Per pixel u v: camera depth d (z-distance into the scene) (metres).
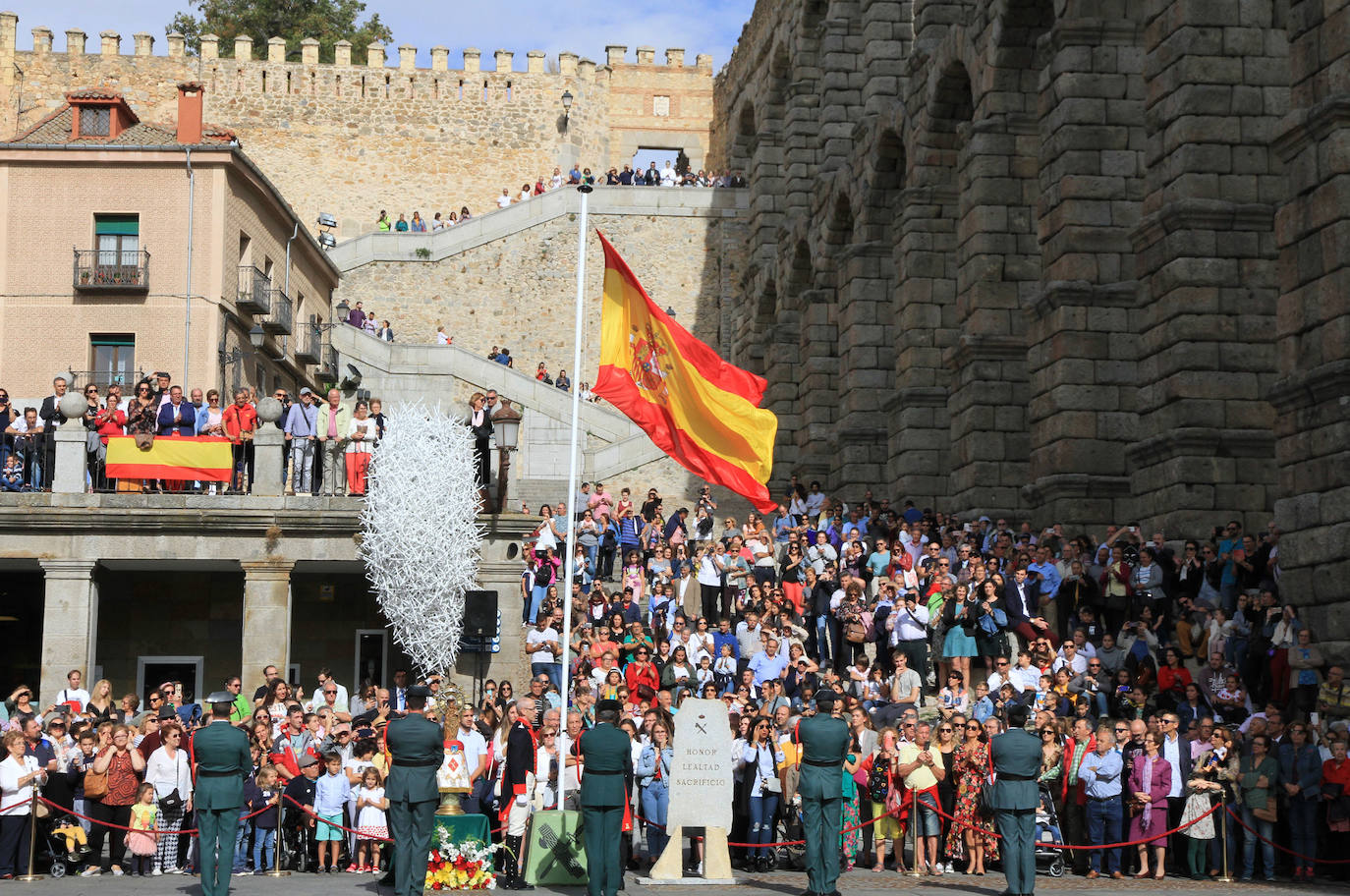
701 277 58.12
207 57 62.56
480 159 63.47
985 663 25.30
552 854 18.42
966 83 38.44
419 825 16.47
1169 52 27.11
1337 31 21.95
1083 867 20.05
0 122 61.81
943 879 19.25
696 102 66.69
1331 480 21.64
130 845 19.52
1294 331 22.56
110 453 28.56
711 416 21.02
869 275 44.44
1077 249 30.19
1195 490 26.42
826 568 29.05
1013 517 34.84
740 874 19.72
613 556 32.44
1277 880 18.97
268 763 20.25
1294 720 19.81
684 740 18.61
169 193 36.72
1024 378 35.09
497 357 50.62
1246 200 26.59
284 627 28.33
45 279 36.47
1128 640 23.52
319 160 62.53
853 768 20.44
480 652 27.92
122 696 31.30
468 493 28.09
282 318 40.84
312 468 29.20
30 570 30.81
